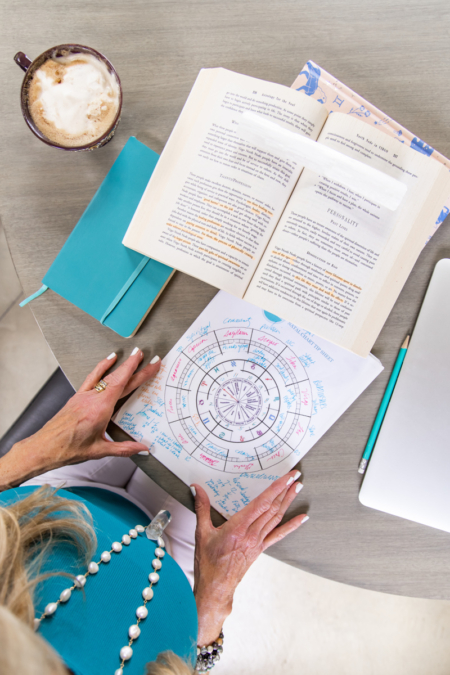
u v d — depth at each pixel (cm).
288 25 63
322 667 124
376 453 62
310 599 126
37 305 64
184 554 80
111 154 64
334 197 54
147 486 80
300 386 65
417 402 62
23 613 38
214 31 63
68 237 63
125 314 62
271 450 65
